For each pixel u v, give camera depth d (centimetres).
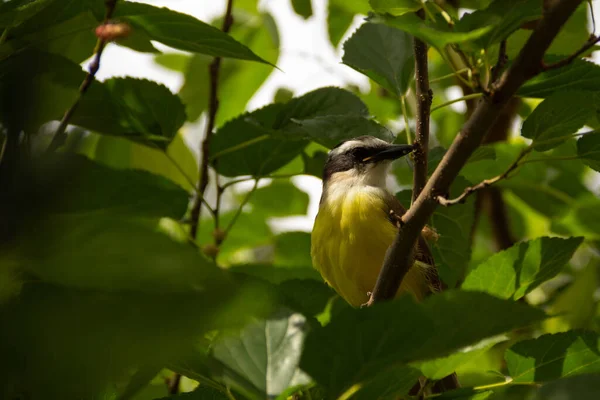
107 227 304
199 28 755
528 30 813
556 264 787
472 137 564
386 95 1412
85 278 291
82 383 375
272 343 536
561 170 1274
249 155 1084
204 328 287
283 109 1019
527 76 533
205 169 1079
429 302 448
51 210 345
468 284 798
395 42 855
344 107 1011
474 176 1269
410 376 556
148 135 991
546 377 657
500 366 1062
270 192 1412
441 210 1029
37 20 725
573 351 655
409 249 635
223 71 1317
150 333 284
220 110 1341
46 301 299
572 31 1156
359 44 859
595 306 1122
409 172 1415
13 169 353
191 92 1321
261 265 1111
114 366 302
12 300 307
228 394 583
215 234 1045
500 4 562
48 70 729
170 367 581
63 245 307
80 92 604
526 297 1258
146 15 749
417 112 698
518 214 1522
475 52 588
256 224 1315
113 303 287
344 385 487
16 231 320
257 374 523
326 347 475
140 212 802
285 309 552
